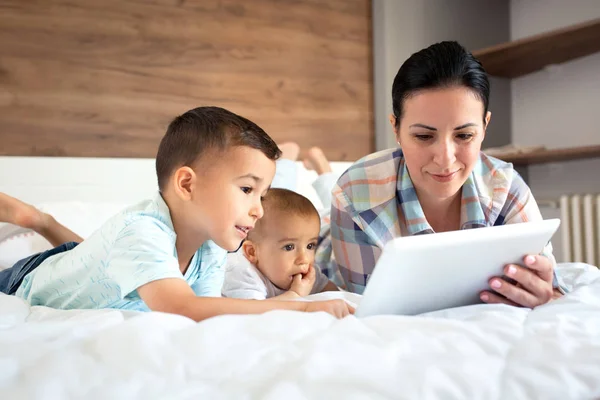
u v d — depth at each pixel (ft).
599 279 3.36
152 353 1.62
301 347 1.71
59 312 2.59
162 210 3.09
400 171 3.98
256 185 3.03
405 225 4.08
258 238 4.18
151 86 7.64
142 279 2.71
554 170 10.00
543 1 10.30
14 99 6.81
